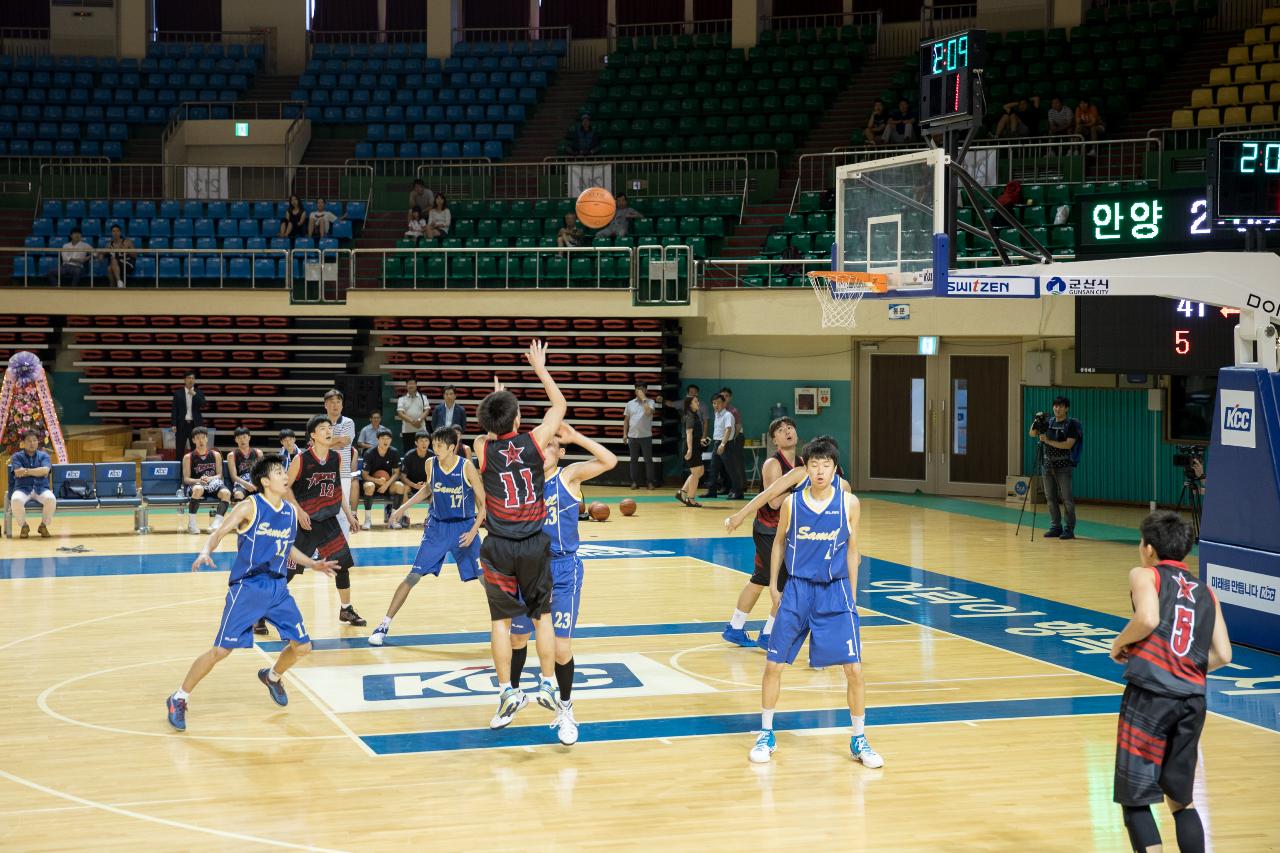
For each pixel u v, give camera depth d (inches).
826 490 258.8
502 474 264.5
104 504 613.3
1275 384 368.8
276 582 292.7
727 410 751.7
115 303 829.2
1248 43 859.4
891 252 395.9
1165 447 720.3
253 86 1095.6
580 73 1091.9
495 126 1024.2
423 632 391.2
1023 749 272.7
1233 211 376.8
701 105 1003.3
